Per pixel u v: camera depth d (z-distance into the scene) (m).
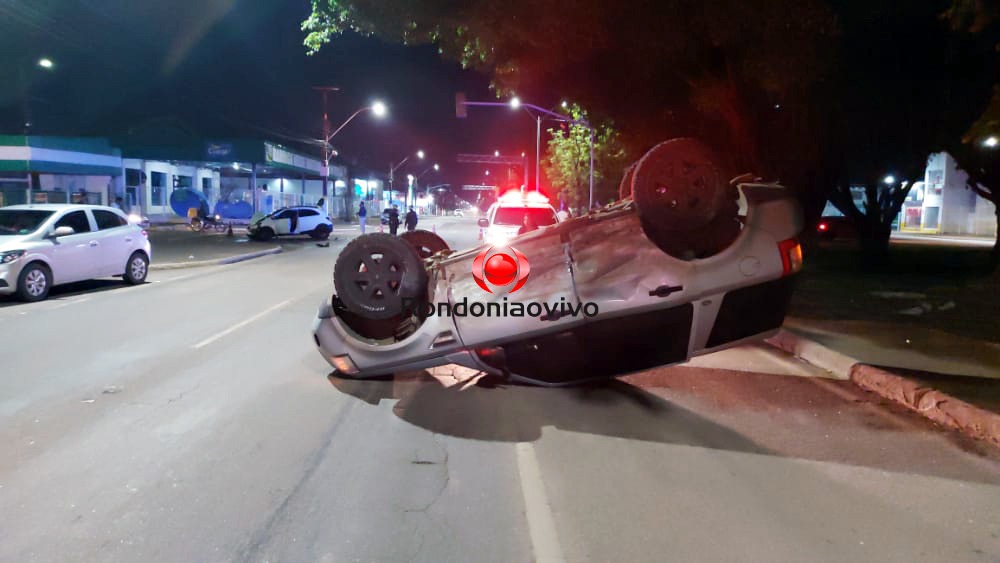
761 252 6.72
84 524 4.38
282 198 52.97
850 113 13.06
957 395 6.71
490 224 18.25
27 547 4.09
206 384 7.64
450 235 40.12
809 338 9.63
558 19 10.32
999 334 10.02
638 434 6.23
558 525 4.45
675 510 4.68
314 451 5.71
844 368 8.34
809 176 14.36
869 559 4.05
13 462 5.37
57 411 6.62
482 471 5.34
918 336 9.84
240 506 4.67
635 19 10.27
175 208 43.09
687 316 6.79
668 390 7.64
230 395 7.24
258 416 6.58
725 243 6.91
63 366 8.34
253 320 11.59
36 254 13.30
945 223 54.62
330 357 7.69
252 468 5.32
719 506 4.75
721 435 6.21
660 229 6.71
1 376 7.84
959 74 11.71
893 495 4.94
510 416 6.70
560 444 5.95
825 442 6.04
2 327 10.80
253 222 34.88
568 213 29.47
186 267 20.72
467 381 7.86
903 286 16.03
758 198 6.83
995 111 7.79
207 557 4.00
